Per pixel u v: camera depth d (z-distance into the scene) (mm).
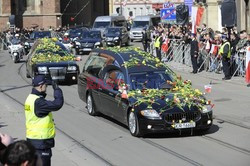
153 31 58000
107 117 25609
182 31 51500
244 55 38250
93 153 18719
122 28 77688
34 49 41625
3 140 8500
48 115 13062
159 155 18266
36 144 12922
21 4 103688
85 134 21891
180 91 21531
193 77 40125
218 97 30625
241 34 38750
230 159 17484
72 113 26953
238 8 56312
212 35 45281
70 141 20641
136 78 22469
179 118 20438
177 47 50281
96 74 25547
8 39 78000
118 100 22328
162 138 20875
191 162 17234
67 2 110875
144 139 20766
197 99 21047
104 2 126375
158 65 23391
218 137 20844
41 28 94562
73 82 39219
